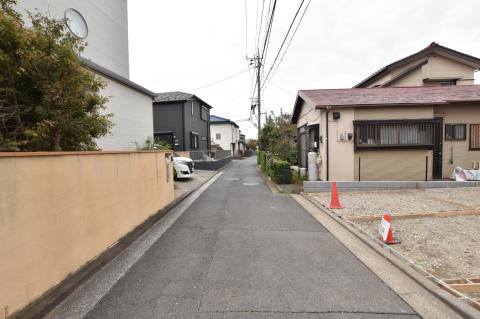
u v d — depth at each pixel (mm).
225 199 7371
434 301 2428
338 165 8430
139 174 4715
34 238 2299
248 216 5508
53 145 3201
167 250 3707
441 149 8711
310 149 10234
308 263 3254
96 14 8180
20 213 2154
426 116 8281
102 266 3188
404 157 8297
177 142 17031
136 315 2252
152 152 5367
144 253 3607
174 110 17031
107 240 3582
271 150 15812
